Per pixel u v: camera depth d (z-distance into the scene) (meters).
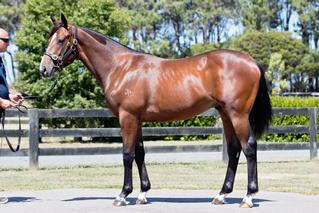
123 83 7.61
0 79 7.66
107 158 15.78
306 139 20.12
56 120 21.44
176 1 59.50
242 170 12.66
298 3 66.25
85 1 22.59
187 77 7.56
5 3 60.28
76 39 7.80
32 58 21.91
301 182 10.62
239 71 7.46
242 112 7.47
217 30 69.88
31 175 11.80
